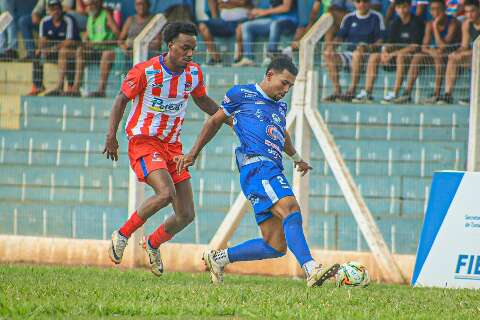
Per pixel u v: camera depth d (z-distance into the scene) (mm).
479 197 30812
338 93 46062
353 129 47344
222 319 17188
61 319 16375
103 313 17500
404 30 46812
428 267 31062
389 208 45062
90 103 49094
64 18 49906
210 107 28391
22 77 50938
